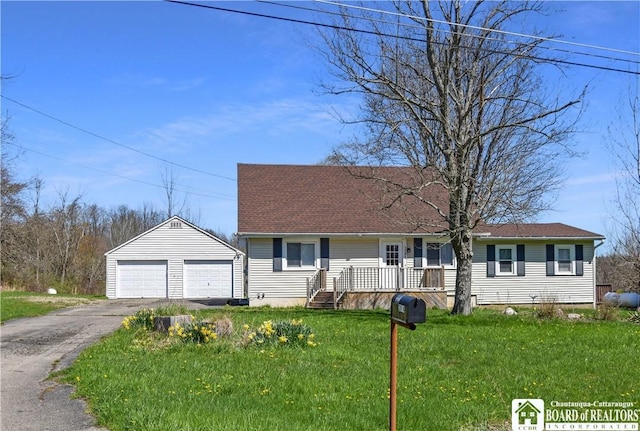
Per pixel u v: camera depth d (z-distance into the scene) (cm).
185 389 970
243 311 2438
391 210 2991
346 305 2816
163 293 3631
